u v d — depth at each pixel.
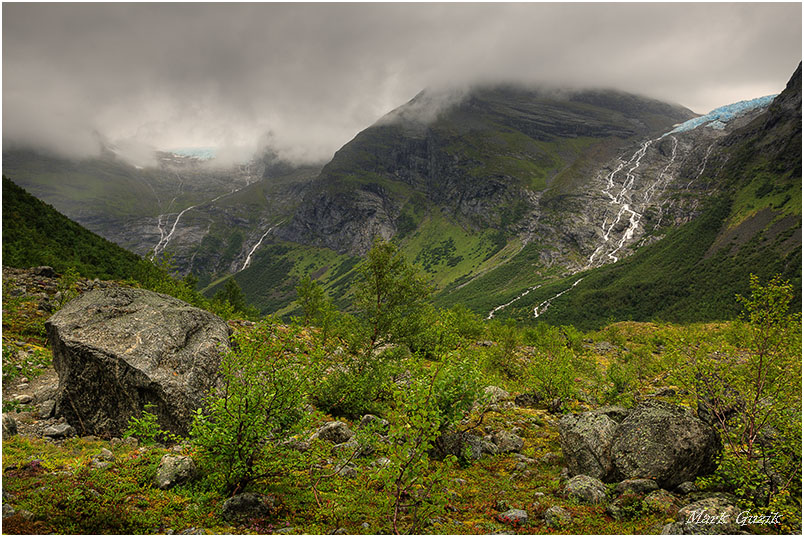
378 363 17.92
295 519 8.43
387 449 9.22
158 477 8.93
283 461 9.23
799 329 9.67
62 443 10.83
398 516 8.98
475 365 12.68
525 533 8.59
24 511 7.08
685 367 11.65
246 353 9.51
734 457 9.84
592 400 23.84
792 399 9.78
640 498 9.86
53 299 26.88
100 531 7.12
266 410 9.16
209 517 8.00
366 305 19.16
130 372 11.88
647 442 10.93
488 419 18.48
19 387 14.52
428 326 20.50
